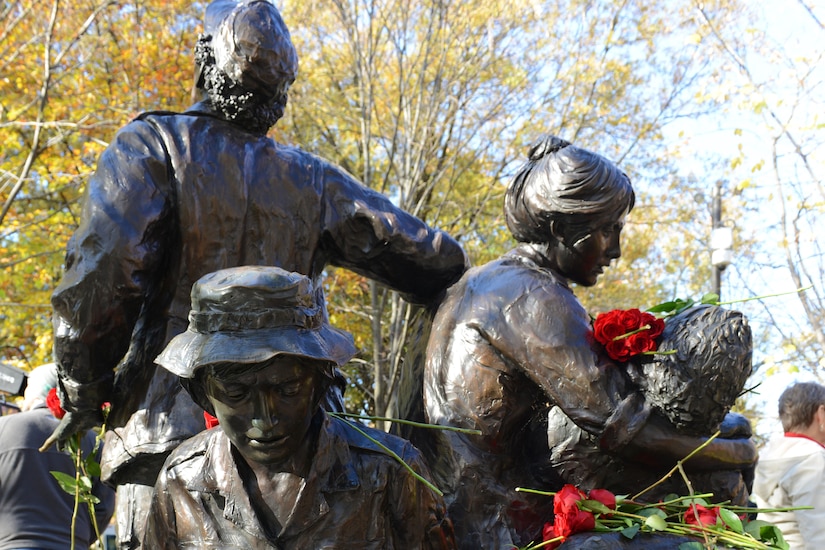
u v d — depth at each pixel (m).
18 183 11.14
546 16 12.78
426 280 3.24
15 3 12.42
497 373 2.94
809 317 11.95
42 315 12.79
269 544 2.17
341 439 2.25
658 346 2.84
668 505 2.81
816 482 4.40
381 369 10.38
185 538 2.26
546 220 3.04
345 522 2.21
